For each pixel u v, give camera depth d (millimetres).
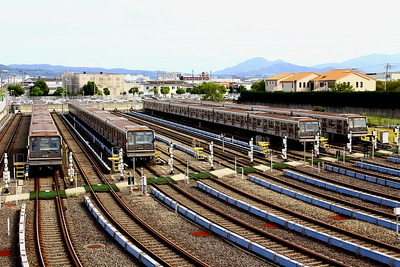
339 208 21781
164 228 19812
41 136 30234
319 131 41500
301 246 17297
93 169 33375
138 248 16891
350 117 43875
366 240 17781
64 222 20234
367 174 30562
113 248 17328
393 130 52375
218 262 15789
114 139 38719
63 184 28562
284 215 21609
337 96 74438
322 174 30609
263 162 35250
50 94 153875
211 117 62406
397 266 14789
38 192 26141
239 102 103875
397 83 88750
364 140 44438
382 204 23328
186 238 18438
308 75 99375
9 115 89625
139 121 77250
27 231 19281
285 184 28000
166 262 15570
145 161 34906
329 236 17391
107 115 49438
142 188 26000
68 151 42562
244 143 44156
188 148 43406
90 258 16234
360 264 15477
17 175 29969
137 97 137250
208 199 24734
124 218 21359
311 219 20516
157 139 50562
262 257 16250
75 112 78375
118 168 32000
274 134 45625
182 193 26094
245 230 19500
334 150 40812
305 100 81750
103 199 24828
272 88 115188
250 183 28438
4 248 17312
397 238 18141
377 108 67375
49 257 16391
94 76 155125
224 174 31047
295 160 36094
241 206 22750
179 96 135000
